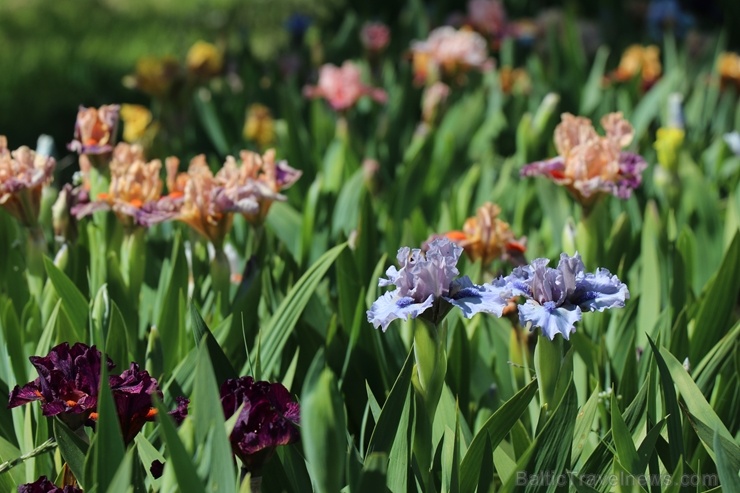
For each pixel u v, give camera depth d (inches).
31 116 357.7
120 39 490.9
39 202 132.2
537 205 191.2
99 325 113.4
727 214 166.9
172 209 126.3
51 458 101.0
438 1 407.2
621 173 139.7
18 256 150.3
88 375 84.1
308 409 66.8
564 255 88.0
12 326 116.3
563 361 92.2
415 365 90.4
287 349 119.8
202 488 69.9
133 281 132.0
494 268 153.5
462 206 181.2
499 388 122.6
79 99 377.4
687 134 228.2
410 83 265.9
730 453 87.5
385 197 207.9
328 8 487.5
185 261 127.3
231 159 131.6
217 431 71.3
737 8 407.8
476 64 264.1
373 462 71.4
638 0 391.9
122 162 133.7
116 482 64.5
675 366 96.3
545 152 218.2
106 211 139.6
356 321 117.6
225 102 270.7
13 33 489.4
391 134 240.2
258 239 138.2
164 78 246.2
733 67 249.1
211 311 130.9
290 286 134.0
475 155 234.2
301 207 206.7
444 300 87.6
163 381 110.0
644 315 131.3
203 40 495.8
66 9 552.7
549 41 306.2
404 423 86.8
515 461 97.5
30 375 116.7
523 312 88.0
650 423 97.3
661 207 195.0
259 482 79.7
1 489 94.4
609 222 166.2
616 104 246.7
